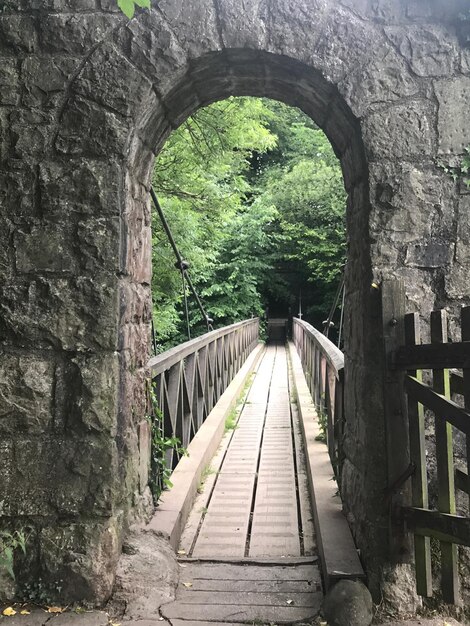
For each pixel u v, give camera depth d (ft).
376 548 7.77
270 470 14.69
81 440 8.07
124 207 8.41
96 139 8.23
